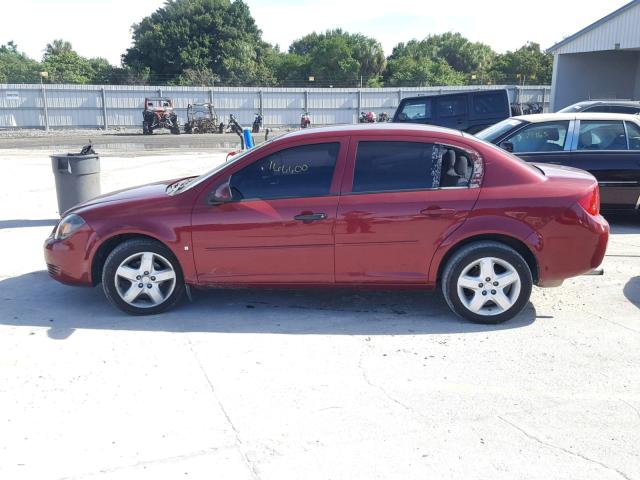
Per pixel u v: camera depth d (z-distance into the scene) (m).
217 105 39.16
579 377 3.98
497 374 4.04
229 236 4.89
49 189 11.79
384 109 40.59
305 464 3.05
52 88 36.38
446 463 3.05
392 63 66.44
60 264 5.15
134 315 5.14
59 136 32.47
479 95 13.71
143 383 3.93
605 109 15.07
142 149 23.08
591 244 4.81
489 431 3.34
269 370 4.11
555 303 5.42
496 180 4.81
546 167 5.57
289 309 5.31
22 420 3.47
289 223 4.82
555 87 29.64
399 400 3.69
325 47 65.62
